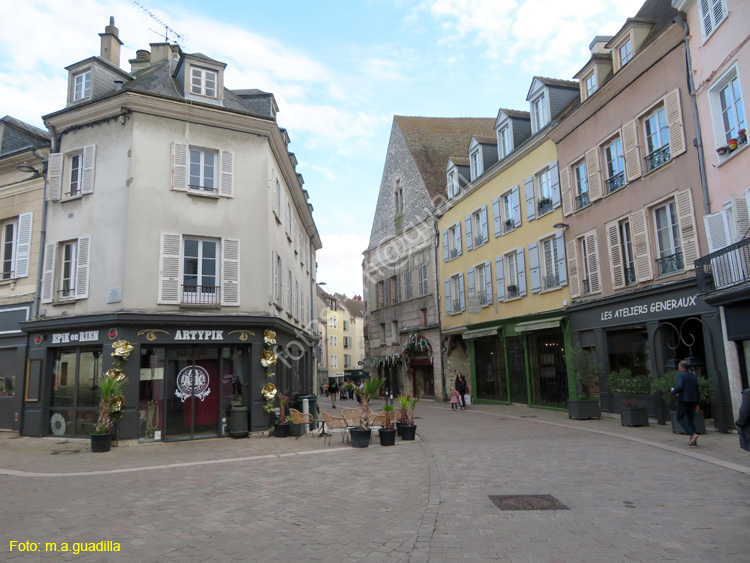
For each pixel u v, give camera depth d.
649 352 13.64
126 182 13.53
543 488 6.84
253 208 14.73
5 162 15.79
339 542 5.03
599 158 15.58
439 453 9.92
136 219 13.37
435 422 16.05
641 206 13.84
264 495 7.04
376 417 11.71
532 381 19.38
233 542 5.13
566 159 17.28
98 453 11.37
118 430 12.36
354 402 31.81
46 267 14.32
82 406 13.46
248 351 14.04
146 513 6.28
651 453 9.05
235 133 14.84
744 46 10.20
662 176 13.11
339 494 6.94
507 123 21.56
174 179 13.86
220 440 13.10
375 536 5.16
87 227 13.86
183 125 14.23
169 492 7.39
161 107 13.91
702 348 12.19
